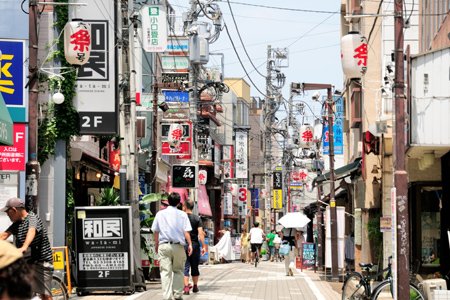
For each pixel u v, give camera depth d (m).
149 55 49.91
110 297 22.20
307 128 52.47
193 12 39.53
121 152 26.36
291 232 39.03
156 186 52.53
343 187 43.97
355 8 37.56
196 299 22.34
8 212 14.94
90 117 26.11
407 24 21.48
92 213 22.58
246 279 32.72
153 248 29.14
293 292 26.12
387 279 17.80
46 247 15.23
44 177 24.98
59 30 25.25
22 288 5.06
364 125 34.25
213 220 76.88
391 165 29.11
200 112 62.22
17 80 22.48
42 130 24.86
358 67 21.84
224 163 78.12
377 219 31.41
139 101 39.69
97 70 26.23
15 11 22.83
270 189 88.06
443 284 18.08
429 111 19.17
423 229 24.20
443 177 22.38
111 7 26.33
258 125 109.06
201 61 40.00
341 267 34.91
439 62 19.17
